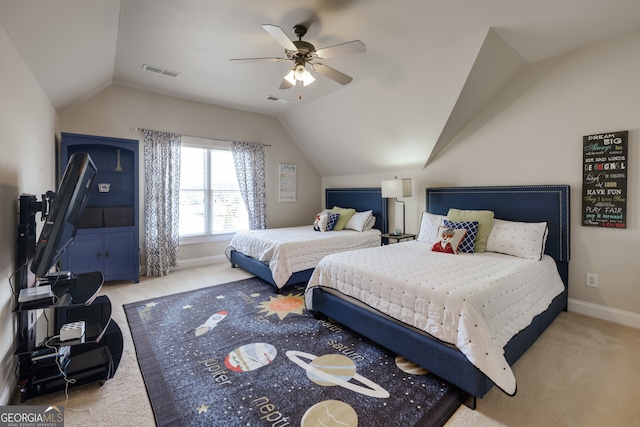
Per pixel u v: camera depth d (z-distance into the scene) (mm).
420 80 3312
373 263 2582
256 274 3959
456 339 1743
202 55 3113
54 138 3291
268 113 5258
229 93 4238
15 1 1521
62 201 1647
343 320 2498
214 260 4906
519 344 2012
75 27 2117
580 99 2889
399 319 2074
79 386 1815
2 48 1697
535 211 3176
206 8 2316
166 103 4324
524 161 3291
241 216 5215
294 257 3643
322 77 3648
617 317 2740
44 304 1750
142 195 4164
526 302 2264
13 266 1889
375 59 3139
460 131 3848
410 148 4223
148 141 4133
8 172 1816
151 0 2219
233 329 2617
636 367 2043
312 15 2396
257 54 3098
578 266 2957
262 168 5242
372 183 5270
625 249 2689
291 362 2105
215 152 4891
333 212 5070
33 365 1826
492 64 2979
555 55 3014
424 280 2105
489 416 1608
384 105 3887
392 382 1881
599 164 2777
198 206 4758
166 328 2637
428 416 1593
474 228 3178
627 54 2625
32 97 2340
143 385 1866
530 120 3229
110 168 3939
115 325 2307
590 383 1881
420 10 2322
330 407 1657
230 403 1696
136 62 3281
